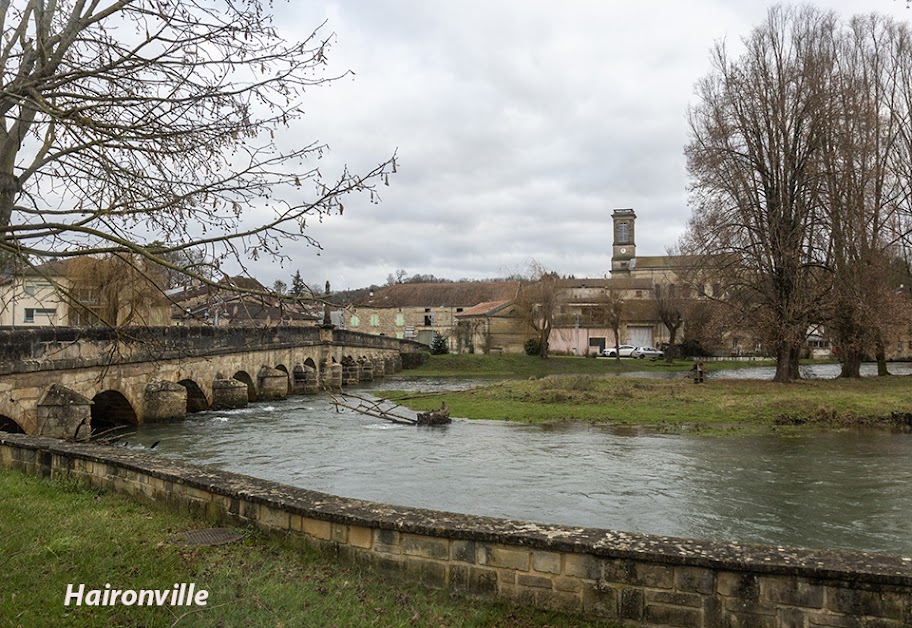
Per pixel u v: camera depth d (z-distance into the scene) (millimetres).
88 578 5926
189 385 26672
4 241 5816
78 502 8656
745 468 15438
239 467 15773
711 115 35281
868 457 16750
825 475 14641
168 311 21750
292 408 29922
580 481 14109
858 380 35594
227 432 21812
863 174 34656
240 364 31109
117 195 6543
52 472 10195
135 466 8875
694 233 35719
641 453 17484
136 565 6273
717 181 33875
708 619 5273
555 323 83750
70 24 6520
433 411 24891
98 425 21891
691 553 5379
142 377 22344
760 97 33625
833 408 23531
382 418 23469
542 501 12414
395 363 65250
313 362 43344
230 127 6461
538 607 5707
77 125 6340
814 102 32188
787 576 5125
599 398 29000
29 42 6543
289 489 7660
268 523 7195
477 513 11547
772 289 32875
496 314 80375
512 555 5828
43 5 6723
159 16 6199
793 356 35906
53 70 6375
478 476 14633
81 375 18016
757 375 50750
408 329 95625
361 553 6438
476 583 5930
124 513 8211
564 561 5660
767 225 33469
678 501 12430
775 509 11875
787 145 32906
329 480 14258
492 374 61719
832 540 10133
